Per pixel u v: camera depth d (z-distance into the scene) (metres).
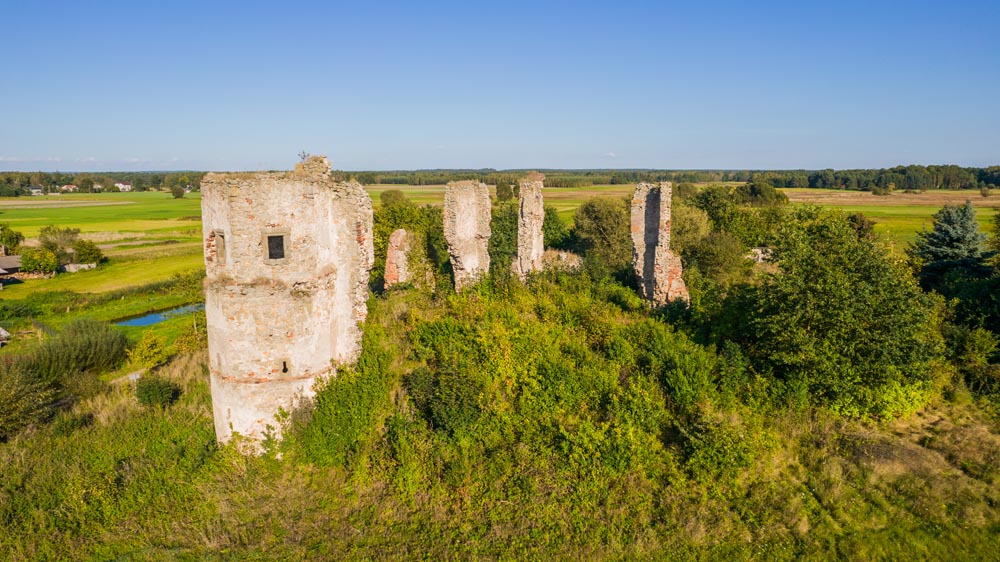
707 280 25.53
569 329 18.30
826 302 15.35
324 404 14.16
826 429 14.61
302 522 12.09
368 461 13.67
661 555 10.98
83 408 18.31
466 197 24.09
